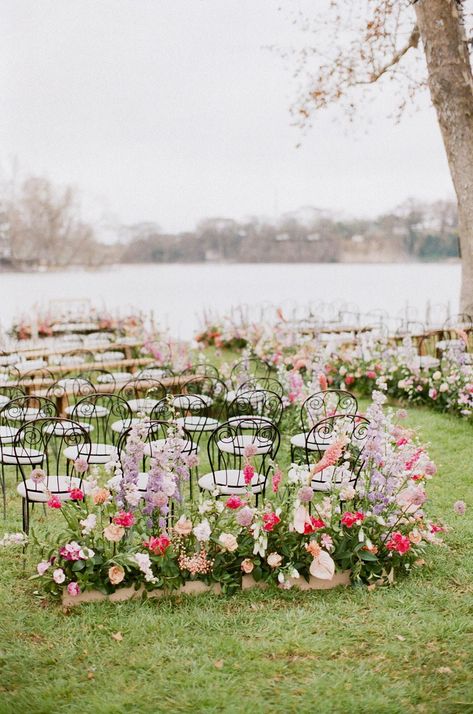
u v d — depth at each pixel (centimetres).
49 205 3622
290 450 663
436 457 677
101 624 373
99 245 3678
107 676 328
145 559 385
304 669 334
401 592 407
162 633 364
